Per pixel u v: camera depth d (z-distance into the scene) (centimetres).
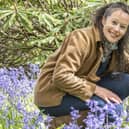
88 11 788
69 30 788
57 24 798
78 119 458
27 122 463
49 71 460
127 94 475
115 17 446
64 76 437
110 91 456
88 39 448
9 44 891
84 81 448
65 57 440
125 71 478
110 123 415
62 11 840
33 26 867
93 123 394
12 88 558
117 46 464
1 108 509
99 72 470
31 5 878
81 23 792
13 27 878
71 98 455
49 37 791
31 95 587
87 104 413
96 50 452
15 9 787
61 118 466
